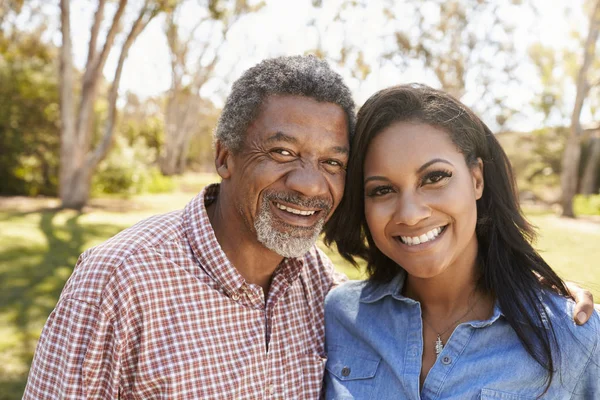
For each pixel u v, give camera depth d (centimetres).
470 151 191
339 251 229
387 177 186
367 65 1503
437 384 183
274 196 184
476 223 195
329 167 189
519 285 189
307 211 186
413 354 193
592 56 1959
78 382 165
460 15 1980
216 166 200
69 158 1434
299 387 200
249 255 197
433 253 184
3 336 479
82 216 1280
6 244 857
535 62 2295
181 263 185
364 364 203
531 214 2031
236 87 194
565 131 2956
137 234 186
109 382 168
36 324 513
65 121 1425
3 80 1714
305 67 187
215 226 204
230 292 187
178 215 202
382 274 220
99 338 166
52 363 168
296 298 211
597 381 177
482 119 206
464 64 2048
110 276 172
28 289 630
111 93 1433
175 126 3425
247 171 186
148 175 2331
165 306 177
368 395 196
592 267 857
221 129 195
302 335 209
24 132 1747
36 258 784
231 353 183
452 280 196
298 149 183
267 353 193
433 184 183
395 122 187
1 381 391
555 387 176
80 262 183
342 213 212
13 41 1602
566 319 180
